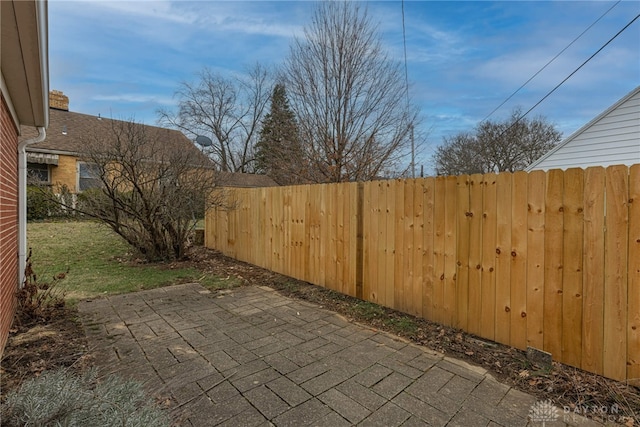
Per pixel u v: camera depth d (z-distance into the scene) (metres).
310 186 4.80
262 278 5.20
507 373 2.41
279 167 10.31
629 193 2.18
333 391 2.18
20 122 3.94
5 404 1.50
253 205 6.04
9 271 3.20
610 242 2.25
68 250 6.96
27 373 2.34
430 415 1.94
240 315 3.63
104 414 1.44
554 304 2.51
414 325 3.29
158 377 2.33
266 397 2.10
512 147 18.42
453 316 3.17
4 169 2.88
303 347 2.85
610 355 2.26
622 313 2.20
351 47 8.72
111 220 5.82
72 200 7.03
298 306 3.95
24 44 2.20
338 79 8.83
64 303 3.76
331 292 4.39
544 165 8.87
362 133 8.99
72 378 1.76
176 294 4.36
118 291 4.40
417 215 3.46
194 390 2.17
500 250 2.83
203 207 6.39
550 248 2.54
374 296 3.92
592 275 2.33
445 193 3.22
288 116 9.94
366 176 8.92
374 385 2.26
